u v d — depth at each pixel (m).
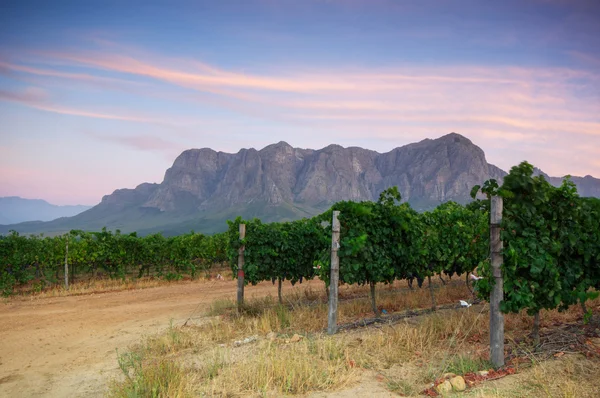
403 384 5.59
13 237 17.23
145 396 5.37
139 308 13.38
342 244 9.38
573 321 8.48
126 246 20.34
